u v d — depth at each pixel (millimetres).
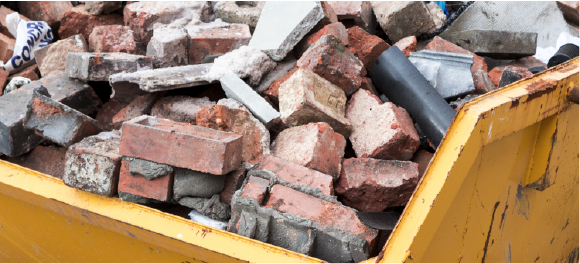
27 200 2275
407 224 1408
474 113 1474
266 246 1612
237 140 1978
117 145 2209
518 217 2045
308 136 2322
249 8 3711
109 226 2014
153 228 1823
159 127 2143
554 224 2369
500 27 4098
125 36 3469
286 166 2102
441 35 3785
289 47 3053
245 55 2928
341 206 1853
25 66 3578
